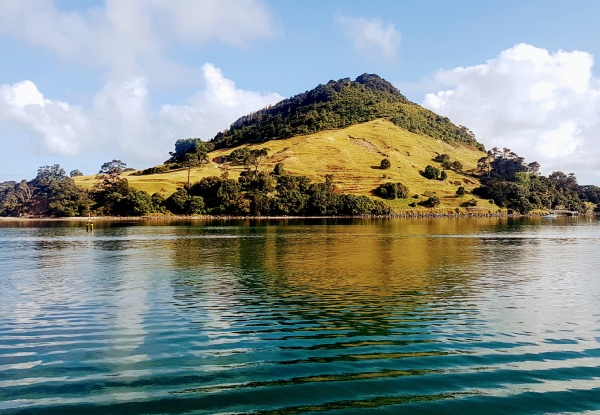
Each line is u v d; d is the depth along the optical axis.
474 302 27.84
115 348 19.02
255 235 90.62
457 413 13.19
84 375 15.98
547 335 20.80
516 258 51.72
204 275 39.00
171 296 29.95
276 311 25.58
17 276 39.25
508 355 17.97
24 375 16.02
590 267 44.22
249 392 14.49
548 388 14.85
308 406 13.56
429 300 28.44
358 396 14.23
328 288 32.62
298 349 18.78
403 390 14.66
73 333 21.33
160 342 19.81
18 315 24.97
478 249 62.38
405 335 20.75
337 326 22.36
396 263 46.84
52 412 13.21
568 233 98.94
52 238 85.81
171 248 64.19
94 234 96.50
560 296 29.77
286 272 40.62
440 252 58.06
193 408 13.44
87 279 37.25
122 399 14.03
